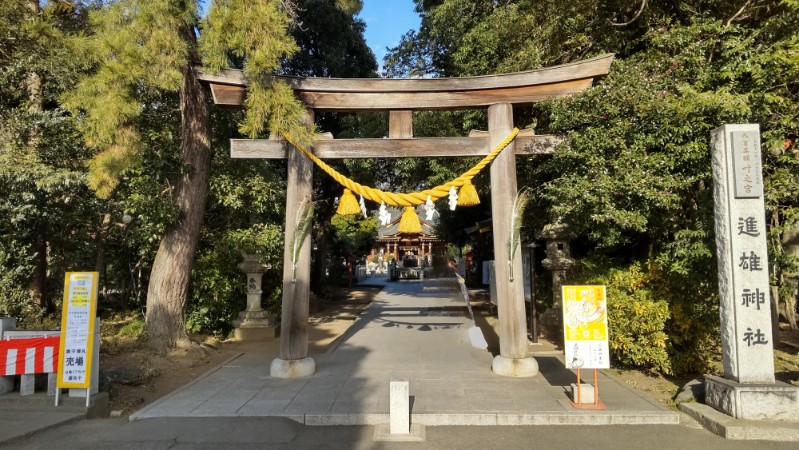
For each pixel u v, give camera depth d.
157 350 8.37
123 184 9.58
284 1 8.52
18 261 9.12
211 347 9.57
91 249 13.23
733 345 5.23
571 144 6.70
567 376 6.97
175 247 8.73
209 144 9.07
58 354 5.75
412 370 7.41
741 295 5.21
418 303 18.61
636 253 9.65
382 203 7.22
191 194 8.85
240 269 11.16
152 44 6.52
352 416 5.28
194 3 6.93
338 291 24.81
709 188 6.57
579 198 6.33
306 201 7.26
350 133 15.37
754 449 4.49
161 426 5.10
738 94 6.22
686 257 6.09
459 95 7.42
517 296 7.09
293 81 7.21
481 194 12.42
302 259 7.30
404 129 7.48
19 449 4.66
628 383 6.77
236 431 4.96
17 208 8.26
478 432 5.00
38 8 9.91
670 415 5.20
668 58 6.75
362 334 11.16
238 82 7.07
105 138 6.46
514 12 9.77
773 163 6.53
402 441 4.75
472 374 7.11
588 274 7.91
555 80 7.15
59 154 9.29
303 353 7.20
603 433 4.94
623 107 6.28
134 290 14.44
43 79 9.94
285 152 7.38
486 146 7.40
